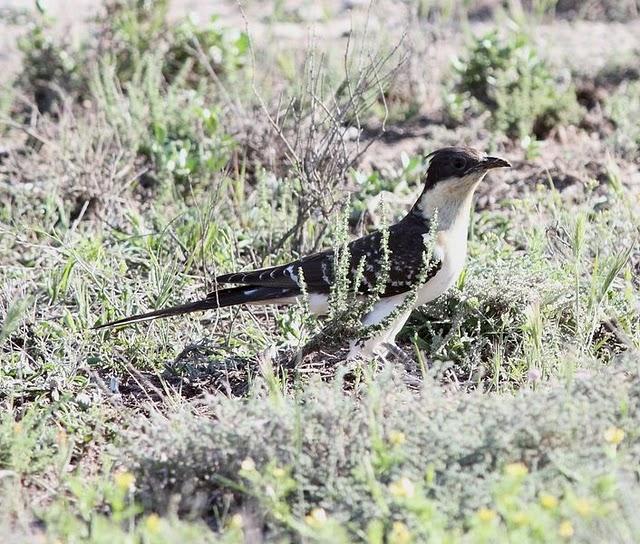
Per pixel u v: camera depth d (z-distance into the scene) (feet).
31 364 37.06
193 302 37.88
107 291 40.32
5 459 30.58
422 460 27.40
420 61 58.03
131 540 24.76
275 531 26.50
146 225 45.83
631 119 55.01
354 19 65.26
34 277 42.01
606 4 71.56
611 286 39.52
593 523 24.57
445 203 37.76
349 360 36.73
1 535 26.02
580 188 48.73
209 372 36.99
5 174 50.21
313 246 43.47
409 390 35.27
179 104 54.70
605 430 28.12
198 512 28.02
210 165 49.01
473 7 71.10
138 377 36.65
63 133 50.03
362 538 25.91
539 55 63.36
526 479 26.37
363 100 47.52
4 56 62.44
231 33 59.93
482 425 28.50
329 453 28.35
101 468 30.81
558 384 31.42
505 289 38.86
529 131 54.70
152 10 60.44
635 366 31.07
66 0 69.72
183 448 29.01
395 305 37.78
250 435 28.96
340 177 44.50
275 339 38.68
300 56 60.18
